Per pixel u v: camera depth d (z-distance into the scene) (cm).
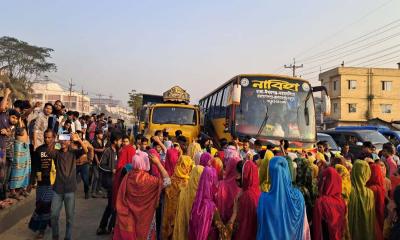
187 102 1612
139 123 1658
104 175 939
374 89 4762
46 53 6131
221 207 502
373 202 602
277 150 936
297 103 1272
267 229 447
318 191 556
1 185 770
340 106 4744
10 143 796
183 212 527
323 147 1166
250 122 1230
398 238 484
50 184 702
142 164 551
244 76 1283
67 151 663
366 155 851
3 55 5784
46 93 8856
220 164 625
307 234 470
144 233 538
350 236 598
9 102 830
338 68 4762
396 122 3444
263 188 546
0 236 714
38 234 705
